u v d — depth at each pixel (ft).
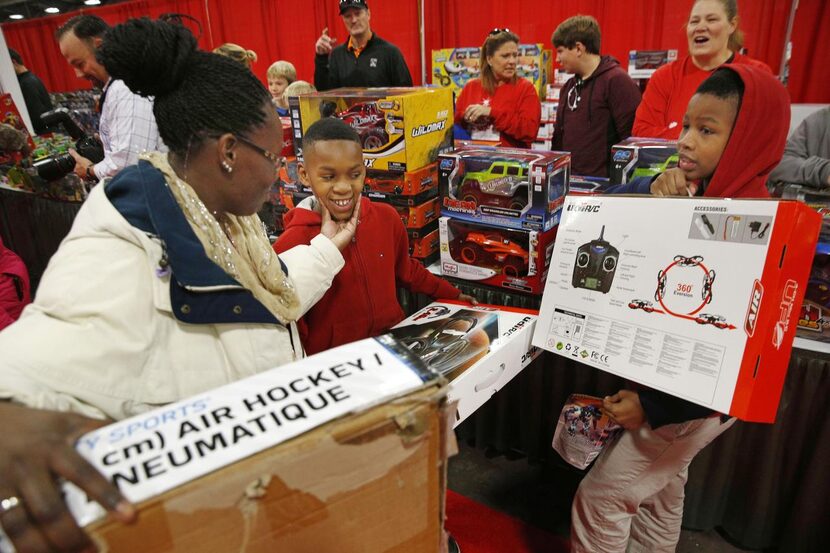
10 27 21.98
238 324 2.39
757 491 5.17
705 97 3.73
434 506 1.86
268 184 2.52
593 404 4.39
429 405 1.73
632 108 8.29
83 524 1.35
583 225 3.81
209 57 2.27
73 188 10.14
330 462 1.61
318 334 4.19
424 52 15.85
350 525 1.71
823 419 4.55
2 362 1.80
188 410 1.72
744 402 2.96
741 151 3.68
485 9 14.74
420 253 5.73
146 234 2.13
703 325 3.16
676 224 3.38
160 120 2.27
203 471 1.48
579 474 6.57
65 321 1.96
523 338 3.92
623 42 13.26
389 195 5.60
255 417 1.68
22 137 10.48
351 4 9.91
